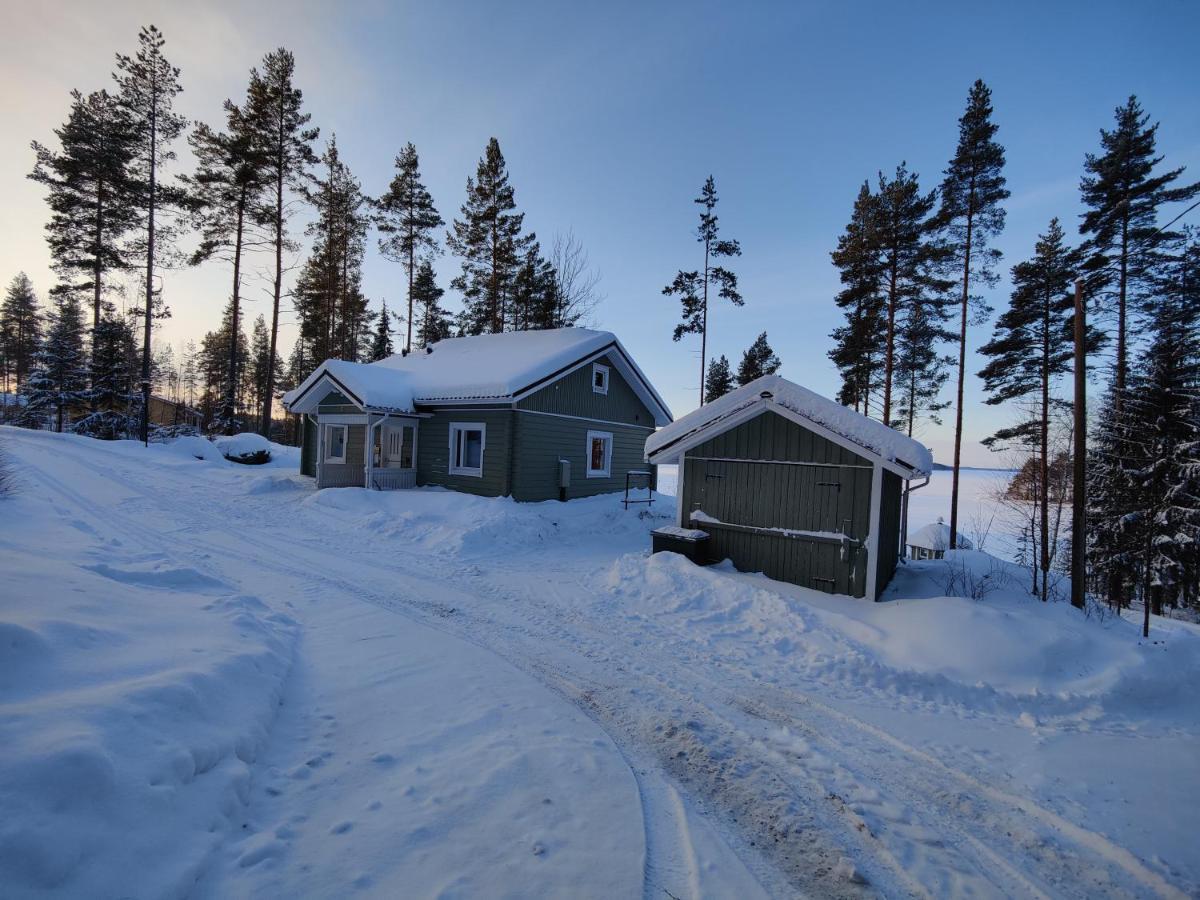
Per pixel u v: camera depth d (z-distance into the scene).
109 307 32.09
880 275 21.98
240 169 25.06
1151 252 18.39
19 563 5.32
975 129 19.09
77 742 2.67
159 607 5.32
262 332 61.47
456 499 14.28
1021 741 4.87
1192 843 3.52
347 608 7.23
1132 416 16.66
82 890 2.17
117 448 22.91
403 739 4.04
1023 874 3.22
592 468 18.77
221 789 3.03
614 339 18.17
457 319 33.47
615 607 8.06
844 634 7.05
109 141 25.47
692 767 4.10
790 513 9.45
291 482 17.89
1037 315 19.80
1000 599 8.66
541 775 3.71
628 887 2.78
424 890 2.61
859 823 3.58
